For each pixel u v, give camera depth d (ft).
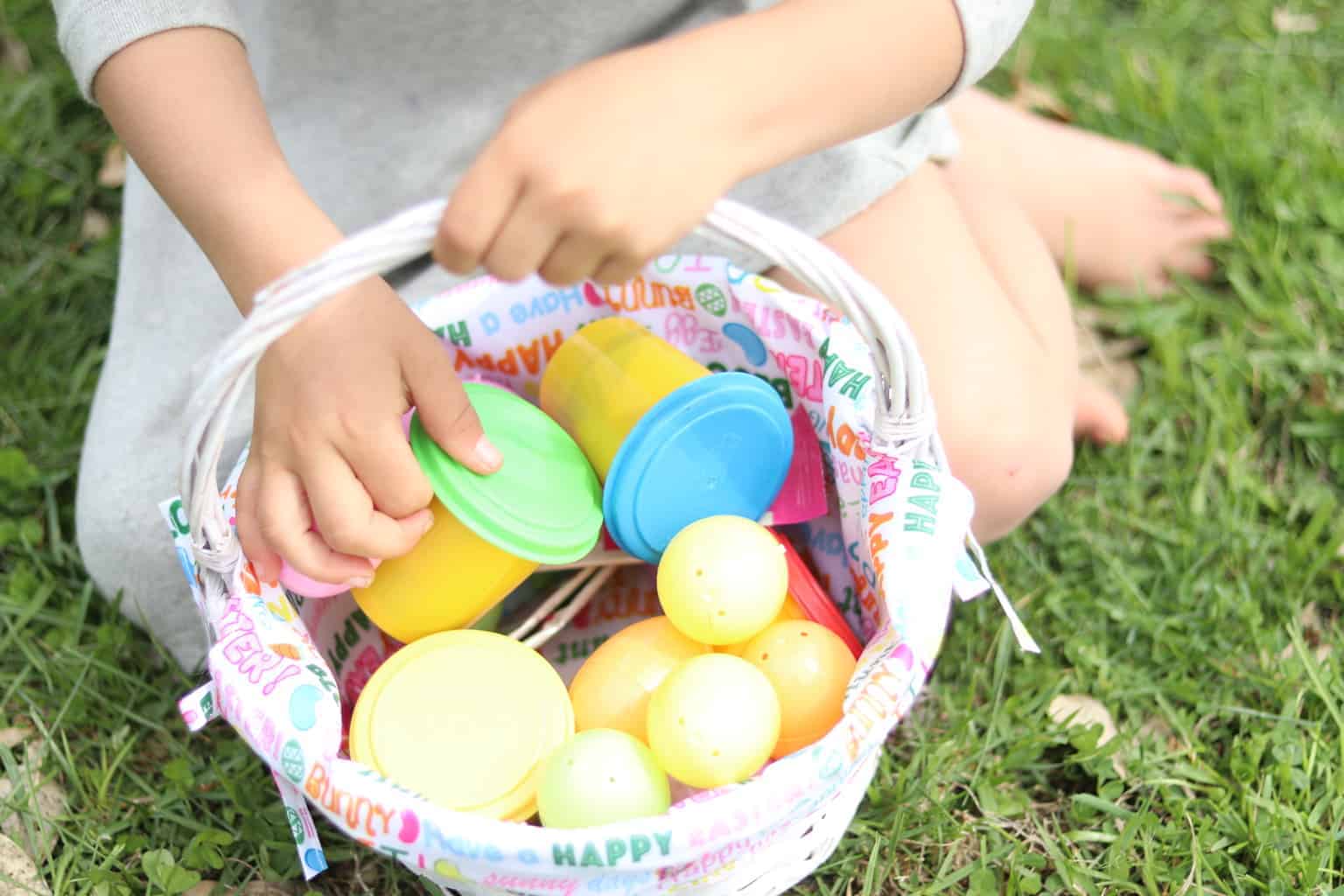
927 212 2.68
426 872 2.16
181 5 2.33
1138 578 2.77
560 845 2.06
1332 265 3.06
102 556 2.60
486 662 2.33
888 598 2.19
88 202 3.23
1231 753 2.56
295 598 2.37
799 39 2.10
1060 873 2.45
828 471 2.53
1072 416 2.74
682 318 2.59
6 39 3.42
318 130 2.65
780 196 2.63
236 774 2.54
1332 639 2.68
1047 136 3.12
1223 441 2.91
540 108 1.98
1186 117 3.31
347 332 2.24
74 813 2.51
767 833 2.16
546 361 2.64
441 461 2.29
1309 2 3.53
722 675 2.23
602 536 2.53
